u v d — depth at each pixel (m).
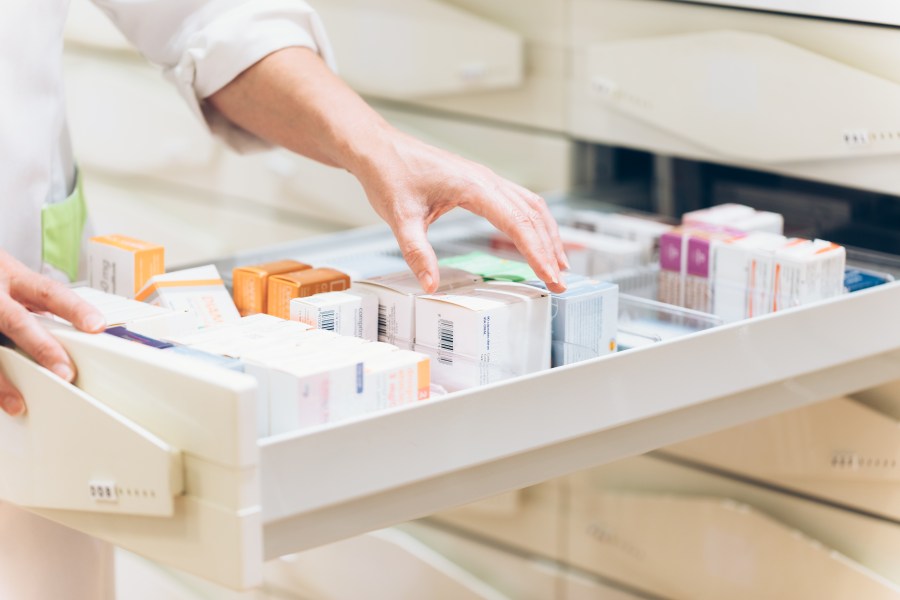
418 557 1.57
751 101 1.26
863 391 1.21
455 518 1.61
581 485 1.47
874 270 1.14
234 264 1.12
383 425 0.71
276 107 1.05
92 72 1.99
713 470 1.36
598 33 1.38
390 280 0.92
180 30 1.11
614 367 0.82
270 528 0.69
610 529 1.45
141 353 0.70
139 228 1.99
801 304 1.00
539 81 1.46
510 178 1.53
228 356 0.76
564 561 1.51
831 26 1.17
